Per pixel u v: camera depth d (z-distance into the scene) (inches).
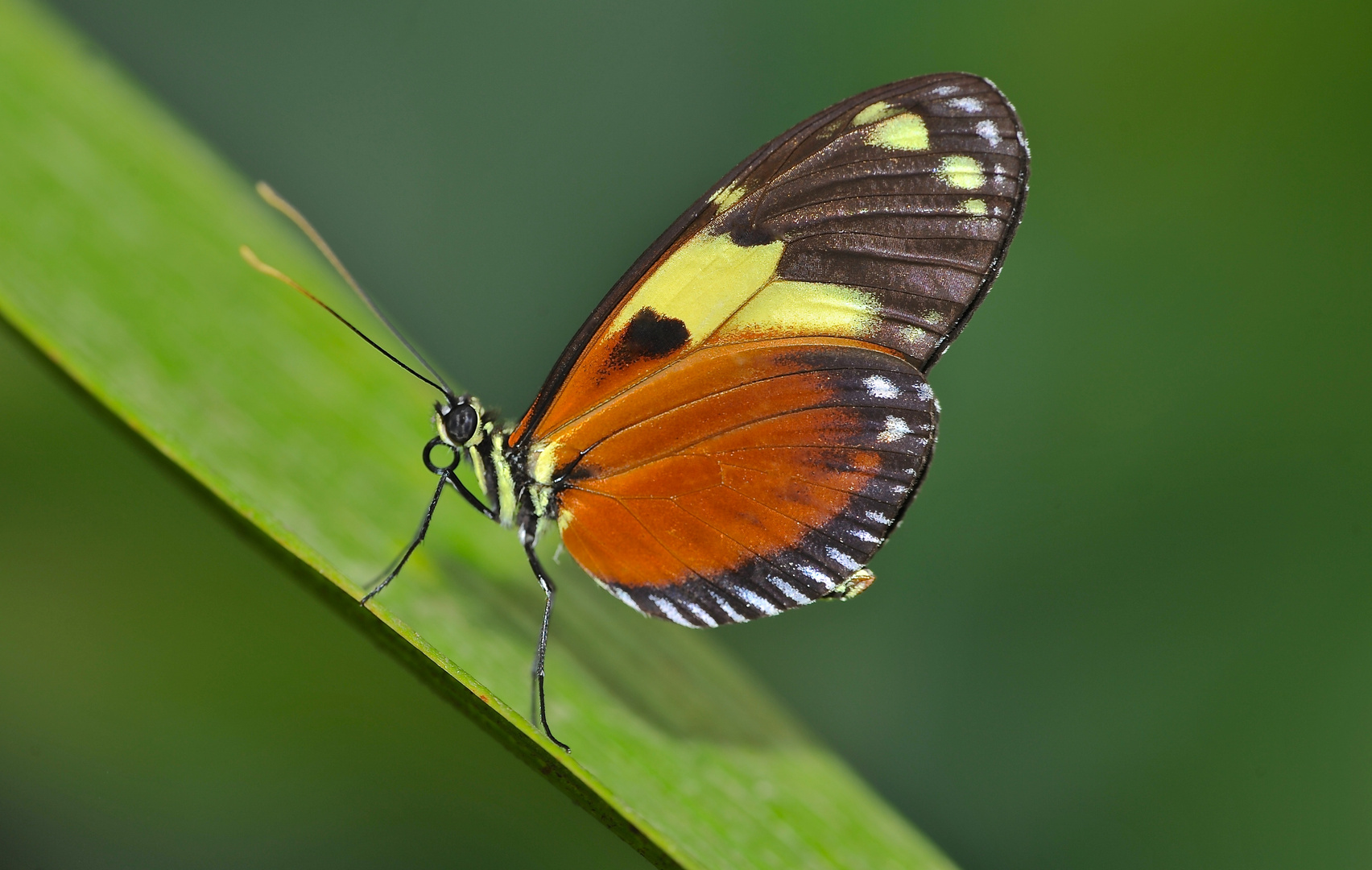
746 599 18.8
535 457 18.7
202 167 18.8
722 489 18.7
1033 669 19.8
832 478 18.7
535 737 17.7
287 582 18.8
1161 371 20.0
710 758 18.4
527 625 18.7
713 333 18.6
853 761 19.8
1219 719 19.6
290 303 18.7
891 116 18.5
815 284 18.6
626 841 17.8
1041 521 20.0
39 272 18.3
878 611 20.0
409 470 18.8
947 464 20.1
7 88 18.6
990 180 18.5
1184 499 19.9
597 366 18.6
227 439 18.3
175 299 18.5
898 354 18.6
